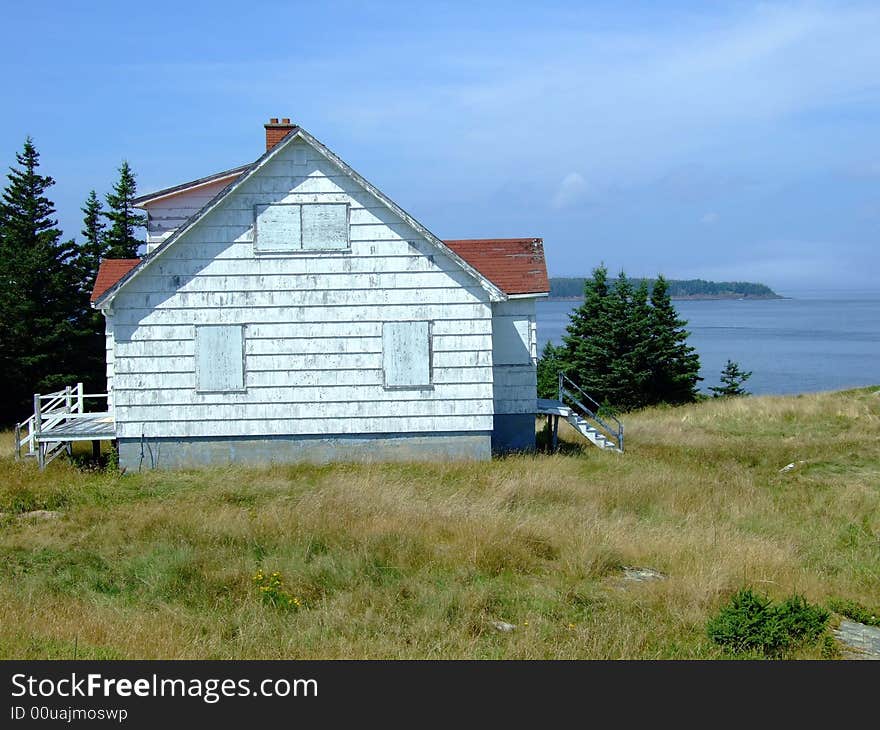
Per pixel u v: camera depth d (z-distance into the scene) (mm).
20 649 9562
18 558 13359
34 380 42094
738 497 18594
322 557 12945
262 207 21469
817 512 18000
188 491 18703
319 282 21641
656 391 48062
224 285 21500
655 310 48875
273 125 25125
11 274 42938
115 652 9641
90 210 53094
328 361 21734
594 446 26203
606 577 12977
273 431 21688
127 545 14000
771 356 113250
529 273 25203
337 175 21516
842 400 36375
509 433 24859
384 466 21062
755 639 10312
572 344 49750
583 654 9875
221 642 10078
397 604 11273
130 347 21422
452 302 21828
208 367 21547
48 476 20062
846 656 10359
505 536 13938
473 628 10641
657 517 16641
